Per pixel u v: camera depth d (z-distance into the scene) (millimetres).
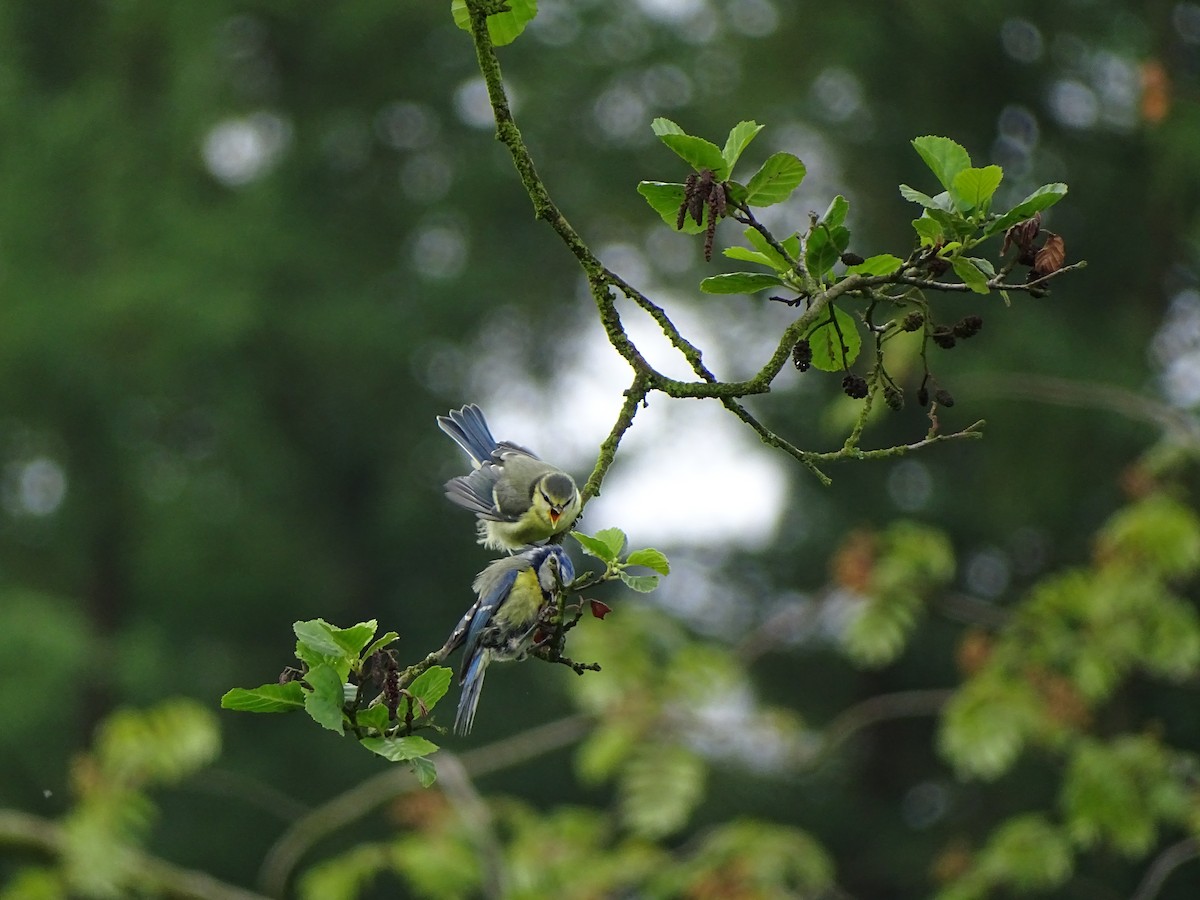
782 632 10133
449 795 9797
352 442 25031
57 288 22734
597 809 21188
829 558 20203
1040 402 17844
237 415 23500
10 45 24578
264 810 20688
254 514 23156
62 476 23547
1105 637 9750
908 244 19547
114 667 21172
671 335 4523
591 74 25359
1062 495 18312
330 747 21125
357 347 23969
